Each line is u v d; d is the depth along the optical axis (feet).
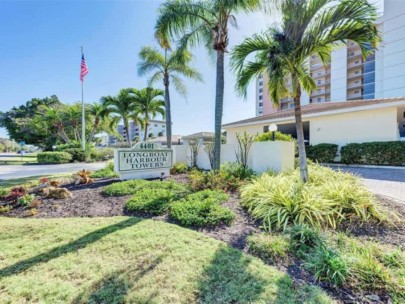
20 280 7.75
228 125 65.26
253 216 13.30
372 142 38.17
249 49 18.42
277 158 25.30
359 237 10.77
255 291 7.22
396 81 102.17
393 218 12.51
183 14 25.14
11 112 134.31
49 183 20.84
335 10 15.01
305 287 7.47
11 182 29.68
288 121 52.47
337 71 134.41
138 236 11.00
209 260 8.91
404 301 6.78
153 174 26.68
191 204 14.46
